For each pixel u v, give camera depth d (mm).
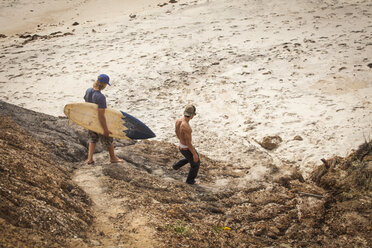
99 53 16047
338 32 15594
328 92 10977
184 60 14430
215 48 15336
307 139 8664
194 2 23797
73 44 17750
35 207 3309
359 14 17719
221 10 20828
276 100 10852
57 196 3877
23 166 4020
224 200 5523
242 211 5203
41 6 29547
